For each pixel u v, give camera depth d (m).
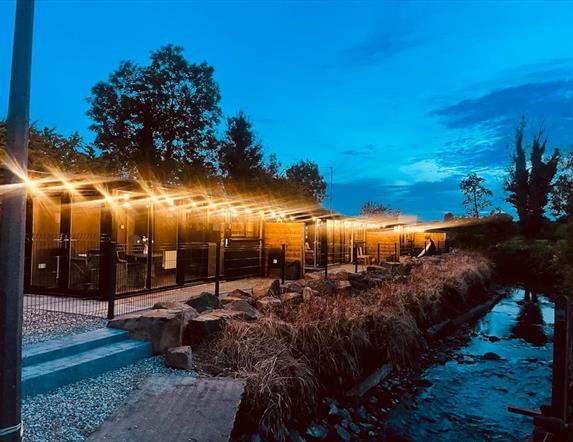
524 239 28.31
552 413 4.62
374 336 7.73
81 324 6.40
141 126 25.77
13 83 2.69
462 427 6.25
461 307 13.84
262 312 7.22
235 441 4.32
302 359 5.95
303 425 5.32
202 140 27.20
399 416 6.50
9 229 2.65
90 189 9.14
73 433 3.58
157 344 5.68
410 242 25.27
